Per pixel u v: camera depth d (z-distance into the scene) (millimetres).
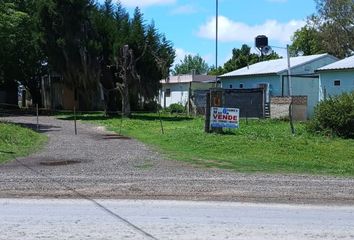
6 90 53969
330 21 62656
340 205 9586
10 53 45094
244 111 33469
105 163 15172
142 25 38438
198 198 10086
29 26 42875
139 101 40969
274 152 17781
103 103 41250
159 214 8562
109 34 38594
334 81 34188
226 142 19719
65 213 8578
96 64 38188
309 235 7211
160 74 39406
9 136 20703
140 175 12867
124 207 9148
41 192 10500
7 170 13547
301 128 25297
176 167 14469
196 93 40875
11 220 8016
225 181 12039
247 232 7344
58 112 44438
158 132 24641
